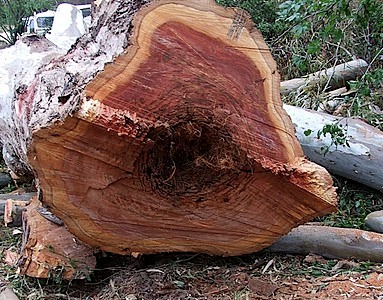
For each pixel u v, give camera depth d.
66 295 3.14
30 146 2.55
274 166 2.81
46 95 2.80
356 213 4.05
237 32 2.75
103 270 3.36
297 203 2.96
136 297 2.91
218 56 2.71
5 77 4.17
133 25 2.57
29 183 5.05
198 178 2.92
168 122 2.66
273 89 2.82
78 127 2.48
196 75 2.67
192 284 3.03
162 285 3.00
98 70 2.54
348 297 2.85
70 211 2.79
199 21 2.68
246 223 3.06
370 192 4.21
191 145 2.82
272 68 2.82
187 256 3.31
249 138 2.79
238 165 2.84
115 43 2.72
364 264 3.21
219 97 2.72
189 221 3.02
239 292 2.93
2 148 5.07
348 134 4.12
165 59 2.60
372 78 3.98
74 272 3.19
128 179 2.79
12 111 3.73
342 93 5.58
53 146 2.55
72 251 3.24
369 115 4.90
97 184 2.72
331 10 3.85
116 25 2.80
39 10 11.64
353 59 6.01
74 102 2.43
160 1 2.62
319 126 4.19
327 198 2.88
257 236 3.12
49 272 3.18
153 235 3.03
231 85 2.74
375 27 4.30
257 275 3.15
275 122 2.82
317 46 3.96
